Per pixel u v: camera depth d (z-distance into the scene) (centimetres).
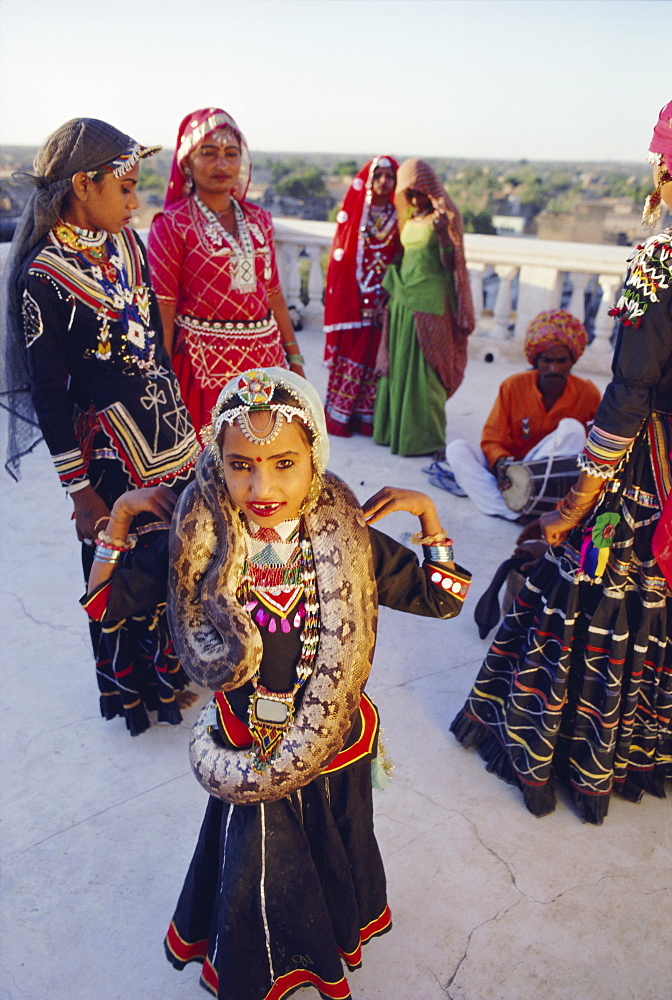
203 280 373
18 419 286
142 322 278
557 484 436
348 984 217
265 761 174
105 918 237
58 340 263
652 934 235
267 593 171
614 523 247
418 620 388
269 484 158
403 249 577
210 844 200
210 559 170
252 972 192
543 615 264
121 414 277
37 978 220
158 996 216
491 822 273
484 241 828
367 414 625
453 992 217
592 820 273
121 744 305
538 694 271
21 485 523
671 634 259
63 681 338
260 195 9456
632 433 234
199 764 183
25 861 254
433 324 550
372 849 205
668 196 224
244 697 178
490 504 481
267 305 402
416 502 184
